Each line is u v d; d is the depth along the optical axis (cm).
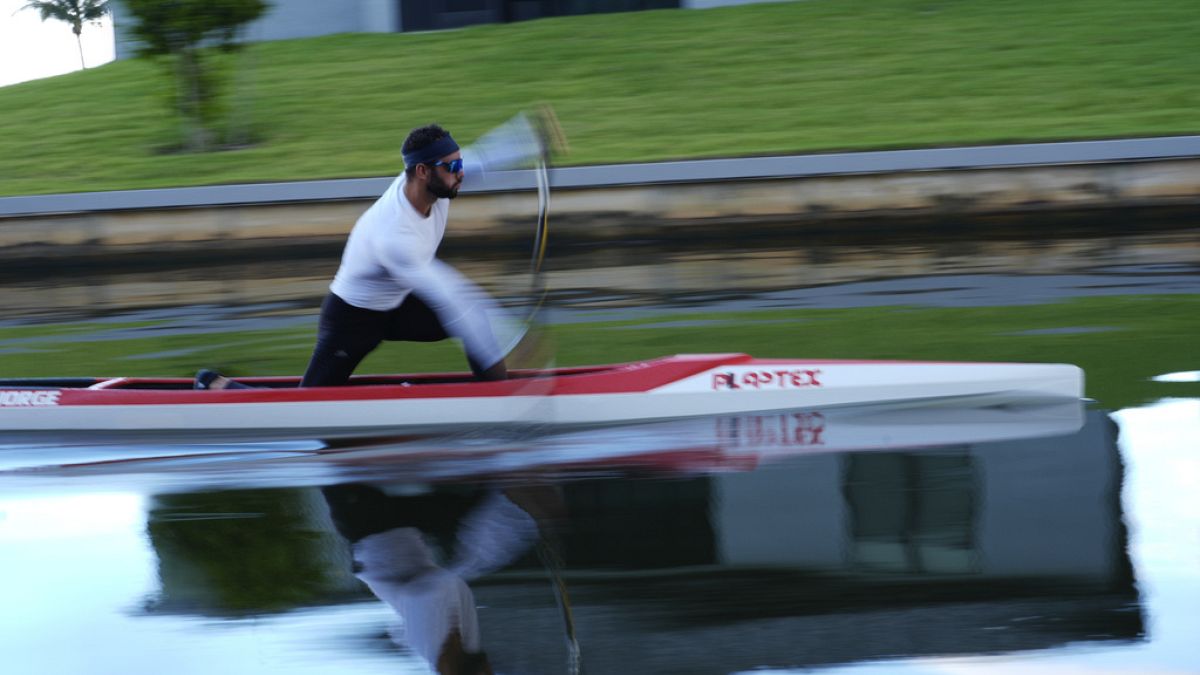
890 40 5203
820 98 4459
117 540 1198
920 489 1271
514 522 1216
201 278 3516
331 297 1620
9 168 4428
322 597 1023
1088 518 1145
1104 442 1409
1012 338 2067
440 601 1011
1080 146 3434
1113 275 2691
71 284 3528
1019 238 3362
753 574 1041
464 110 4719
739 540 1131
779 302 2584
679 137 4066
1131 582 986
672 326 2370
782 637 912
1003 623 920
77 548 1179
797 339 2172
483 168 1703
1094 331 2091
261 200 3666
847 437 1511
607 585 1032
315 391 1648
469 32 6003
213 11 4206
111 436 1658
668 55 5272
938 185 3497
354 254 1569
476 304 1628
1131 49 4709
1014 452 1393
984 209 3497
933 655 874
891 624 927
